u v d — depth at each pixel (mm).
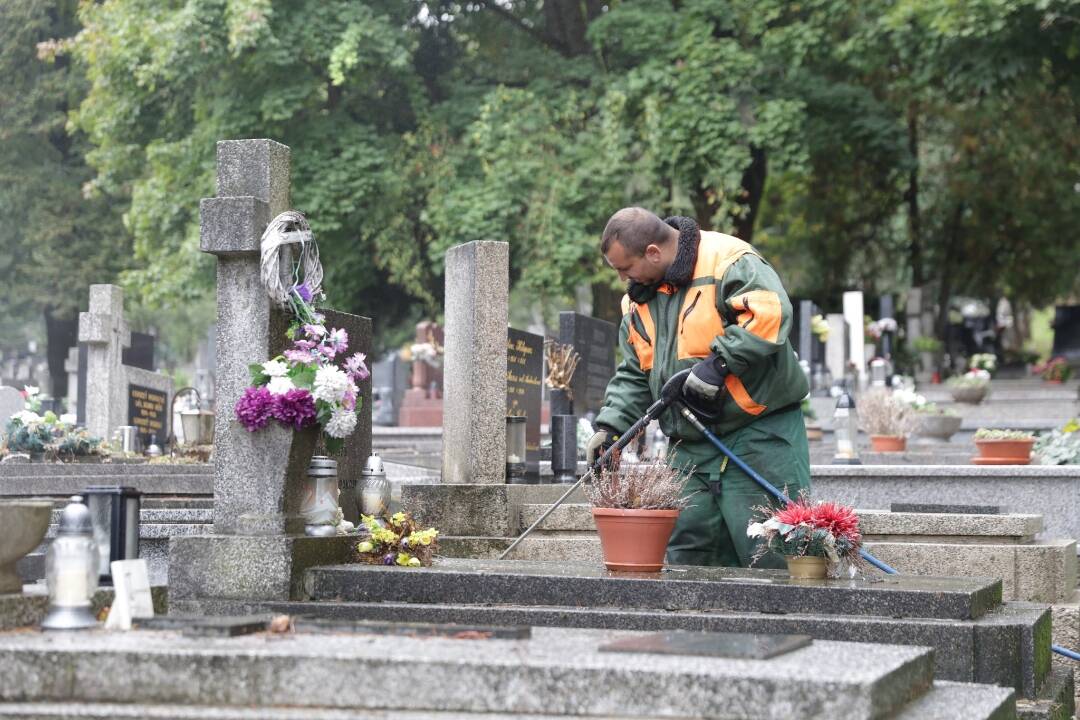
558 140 23234
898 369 27703
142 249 24719
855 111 25594
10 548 4625
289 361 6051
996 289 32469
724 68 22516
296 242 6199
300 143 23656
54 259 29109
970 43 21906
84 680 3922
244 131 23375
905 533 7715
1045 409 20922
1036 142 29047
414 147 24297
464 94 24938
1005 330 34531
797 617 4949
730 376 6277
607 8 26328
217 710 3760
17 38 28859
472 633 4320
